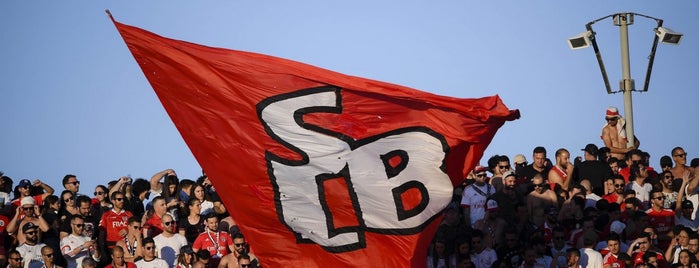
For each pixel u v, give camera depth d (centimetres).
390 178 2169
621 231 2756
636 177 3006
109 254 2567
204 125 2169
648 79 3177
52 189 2733
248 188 2153
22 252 2481
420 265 2161
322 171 2159
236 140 2162
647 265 2633
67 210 2589
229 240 2575
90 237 2541
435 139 2180
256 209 2152
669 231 2872
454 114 2184
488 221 2691
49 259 2458
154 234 2612
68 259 2497
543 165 2964
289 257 2142
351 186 2159
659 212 2878
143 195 2733
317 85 2191
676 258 2755
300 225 2145
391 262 2144
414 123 2188
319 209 2152
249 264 2473
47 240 2541
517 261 2655
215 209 2648
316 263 2138
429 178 2177
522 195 2841
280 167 2158
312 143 2167
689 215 2928
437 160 2180
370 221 2155
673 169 3083
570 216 2798
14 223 2545
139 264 2473
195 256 2486
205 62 2181
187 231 2612
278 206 2152
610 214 2805
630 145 3161
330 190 2156
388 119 2189
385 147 2177
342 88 2191
